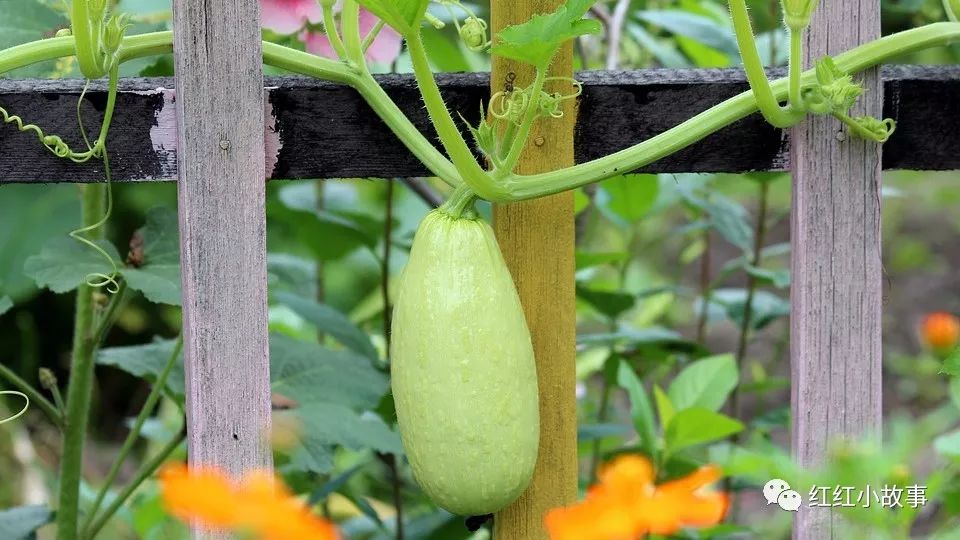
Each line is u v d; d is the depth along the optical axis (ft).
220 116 6.10
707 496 5.21
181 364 7.43
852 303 6.40
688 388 7.30
